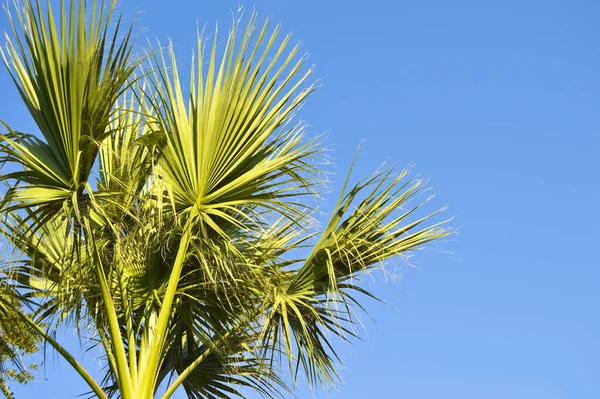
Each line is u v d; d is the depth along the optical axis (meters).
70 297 5.18
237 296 5.63
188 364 6.05
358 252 5.46
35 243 5.48
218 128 5.20
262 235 6.20
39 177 4.71
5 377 7.26
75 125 4.67
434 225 5.79
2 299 5.22
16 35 4.73
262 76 5.31
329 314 5.60
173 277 5.27
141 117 5.61
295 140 5.59
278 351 5.73
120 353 5.01
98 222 5.49
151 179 5.72
